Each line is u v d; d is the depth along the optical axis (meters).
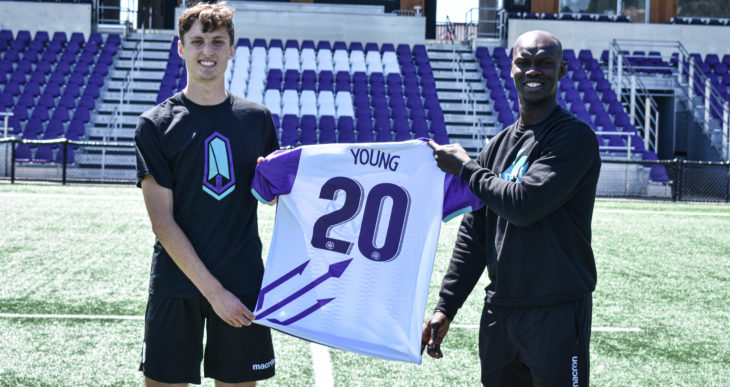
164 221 2.09
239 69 15.80
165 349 2.15
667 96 17.55
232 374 2.20
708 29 18.09
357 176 2.29
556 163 1.95
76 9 17.19
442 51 18.31
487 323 2.15
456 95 16.72
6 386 2.95
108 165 13.48
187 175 2.15
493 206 2.02
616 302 4.80
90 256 5.79
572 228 2.01
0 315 4.01
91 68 16.20
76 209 8.49
